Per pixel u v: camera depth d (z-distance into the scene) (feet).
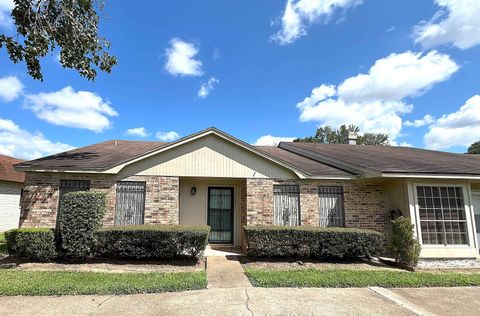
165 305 17.54
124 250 29.63
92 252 29.55
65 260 29.58
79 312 16.34
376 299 19.51
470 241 34.94
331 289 21.59
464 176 34.50
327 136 173.58
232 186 42.01
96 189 35.22
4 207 62.95
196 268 28.14
